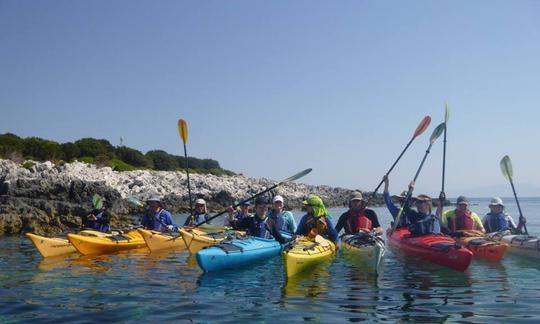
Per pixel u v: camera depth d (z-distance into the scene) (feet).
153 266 30.09
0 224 52.54
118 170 134.21
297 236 30.32
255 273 27.25
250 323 17.42
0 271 28.37
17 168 86.99
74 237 34.37
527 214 117.39
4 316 18.47
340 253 32.04
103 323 17.56
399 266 28.99
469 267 28.86
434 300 20.59
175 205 98.78
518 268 28.45
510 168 39.06
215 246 28.53
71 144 142.92
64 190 71.97
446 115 40.47
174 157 180.86
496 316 18.06
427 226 32.58
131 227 42.52
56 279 25.84
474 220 37.24
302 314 18.51
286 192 145.18
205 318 18.08
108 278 26.05
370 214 34.50
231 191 123.34
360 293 21.97
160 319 17.99
